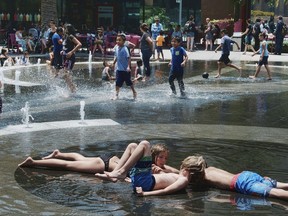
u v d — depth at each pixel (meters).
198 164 6.64
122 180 6.87
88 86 17.83
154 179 6.44
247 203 6.10
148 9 46.66
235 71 23.78
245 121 11.75
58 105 13.66
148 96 15.49
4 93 15.92
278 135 10.22
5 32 37.69
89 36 33.97
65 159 7.65
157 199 6.20
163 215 5.67
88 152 8.56
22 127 10.58
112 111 12.78
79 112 12.55
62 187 6.64
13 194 6.33
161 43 28.89
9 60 25.25
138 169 6.43
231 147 9.09
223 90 17.30
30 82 18.67
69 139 9.54
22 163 7.54
